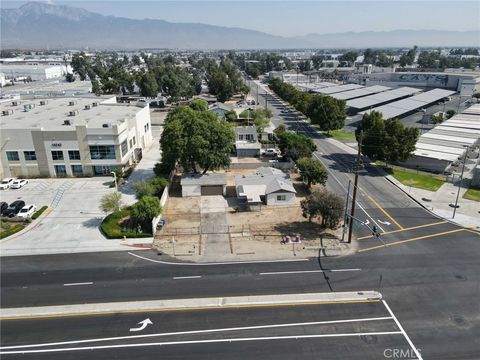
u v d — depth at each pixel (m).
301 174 63.12
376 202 57.91
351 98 146.50
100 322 31.98
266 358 28.17
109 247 44.50
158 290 36.22
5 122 71.81
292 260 41.62
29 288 36.59
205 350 28.94
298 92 143.50
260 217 52.81
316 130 109.69
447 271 39.59
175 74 164.75
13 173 67.06
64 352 28.84
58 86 154.62
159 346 29.36
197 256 42.47
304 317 32.53
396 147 69.31
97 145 66.06
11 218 51.03
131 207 51.19
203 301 34.56
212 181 60.09
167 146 61.34
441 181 67.00
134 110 85.06
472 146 79.62
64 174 67.75
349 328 31.23
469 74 194.00
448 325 31.61
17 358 28.30
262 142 91.56
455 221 51.34
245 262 41.25
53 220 51.38
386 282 37.56
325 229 49.09
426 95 154.62
